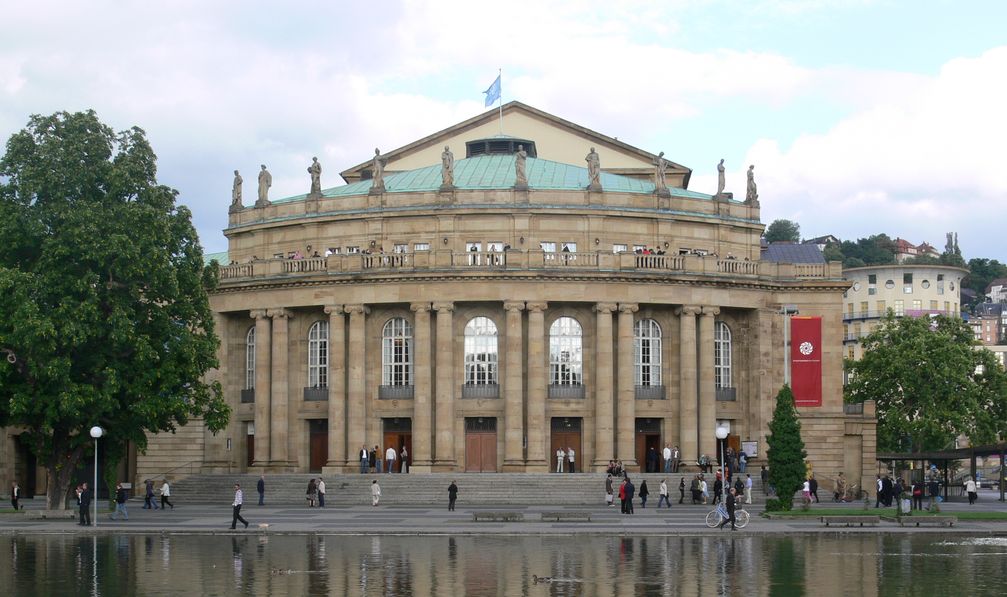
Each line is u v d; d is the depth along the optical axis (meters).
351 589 40.78
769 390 99.00
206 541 58.28
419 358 93.69
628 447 93.75
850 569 46.25
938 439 127.69
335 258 95.56
